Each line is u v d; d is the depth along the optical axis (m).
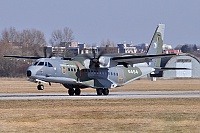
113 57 138.62
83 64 137.12
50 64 130.62
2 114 89.75
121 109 98.88
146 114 91.31
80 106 104.06
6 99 119.06
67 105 105.75
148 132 72.69
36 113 91.50
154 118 86.31
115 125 78.19
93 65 137.62
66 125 77.75
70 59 138.62
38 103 109.38
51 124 78.62
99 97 129.25
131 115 89.81
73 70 134.25
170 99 123.56
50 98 123.06
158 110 97.88
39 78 129.38
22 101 113.62
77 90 140.75
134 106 105.12
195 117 87.69
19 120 82.62
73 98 123.69
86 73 136.75
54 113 91.62
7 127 75.62
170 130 74.25
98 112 93.50
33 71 128.50
